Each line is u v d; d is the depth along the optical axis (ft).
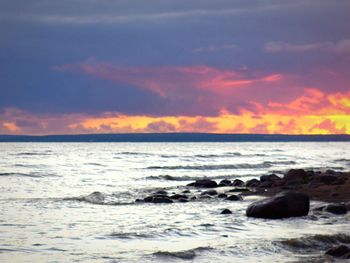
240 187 146.92
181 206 106.63
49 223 84.64
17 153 366.84
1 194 131.03
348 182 142.20
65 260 58.34
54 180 172.04
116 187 153.17
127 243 68.08
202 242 69.10
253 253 62.95
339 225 81.97
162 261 58.29
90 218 90.63
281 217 87.04
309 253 64.08
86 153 381.81
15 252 62.23
